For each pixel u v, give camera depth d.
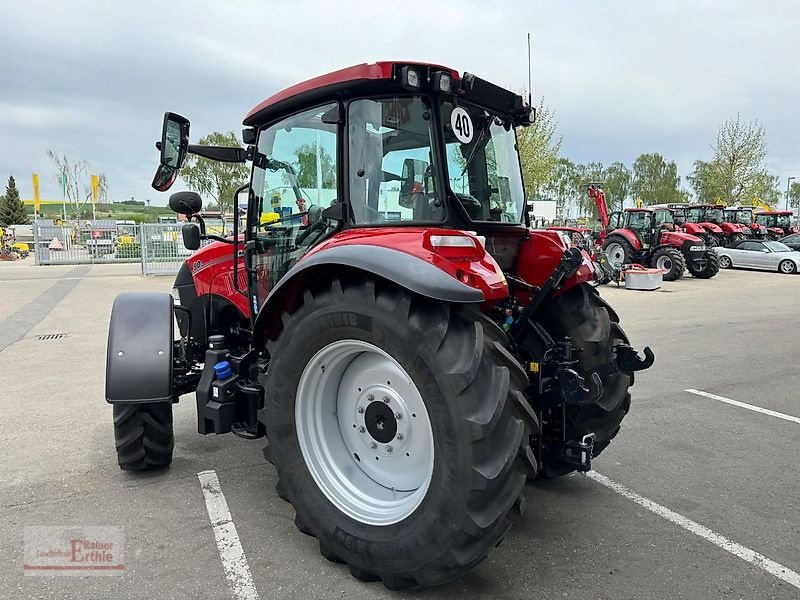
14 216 58.25
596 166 68.25
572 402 2.75
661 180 71.94
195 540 2.96
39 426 4.73
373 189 2.79
